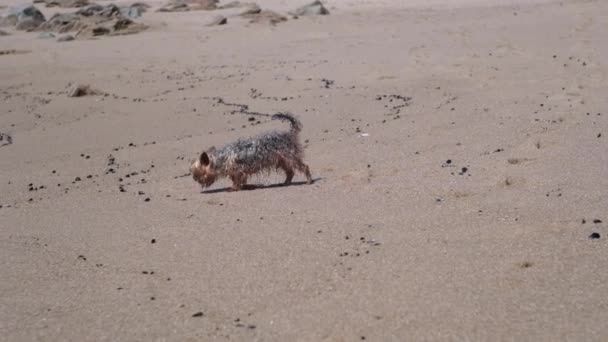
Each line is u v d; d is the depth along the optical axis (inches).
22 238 195.9
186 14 713.6
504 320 156.3
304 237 185.8
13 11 689.0
